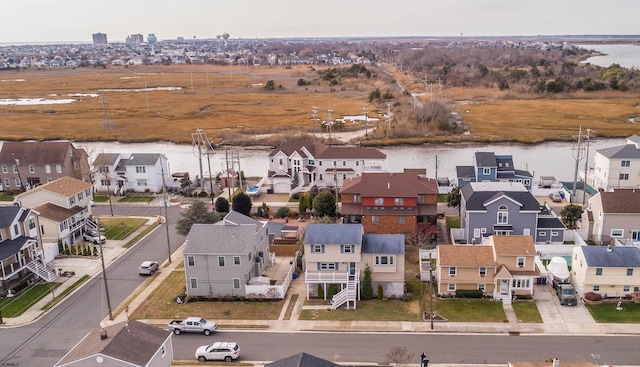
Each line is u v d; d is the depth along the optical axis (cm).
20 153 9919
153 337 4097
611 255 5547
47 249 6881
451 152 13112
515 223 6944
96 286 6216
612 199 6956
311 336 5034
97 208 9150
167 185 10325
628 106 18075
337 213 8238
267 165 12288
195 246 5822
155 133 15312
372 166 9719
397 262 5744
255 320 5362
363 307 5616
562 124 15500
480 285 5706
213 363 4594
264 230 6588
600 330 4994
